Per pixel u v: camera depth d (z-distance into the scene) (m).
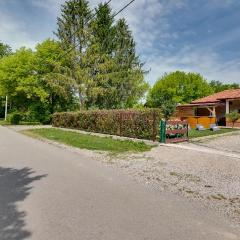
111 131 20.16
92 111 22.94
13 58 38.22
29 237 3.95
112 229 4.28
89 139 17.19
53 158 10.59
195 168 8.97
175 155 11.40
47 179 7.26
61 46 38.41
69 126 27.72
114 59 40.00
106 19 39.66
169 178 7.65
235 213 5.09
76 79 37.03
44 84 39.03
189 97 68.19
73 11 38.34
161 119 15.68
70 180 7.19
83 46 38.22
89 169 8.65
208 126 25.92
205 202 5.68
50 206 5.21
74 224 4.43
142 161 10.16
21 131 25.02
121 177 7.66
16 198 5.65
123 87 39.62
